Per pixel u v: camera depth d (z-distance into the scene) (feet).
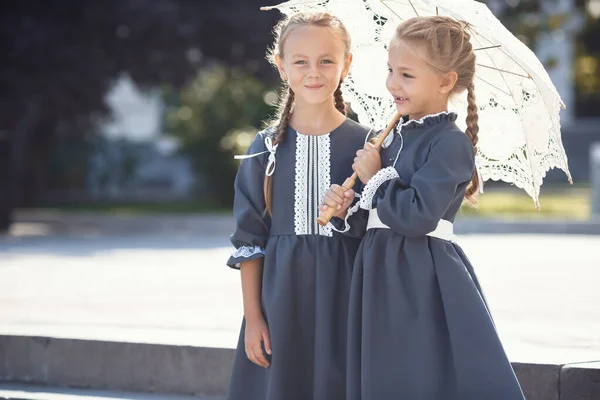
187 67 55.26
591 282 25.34
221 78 71.56
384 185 11.34
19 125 56.95
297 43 11.96
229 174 71.05
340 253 11.94
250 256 12.05
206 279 26.40
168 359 15.90
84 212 66.49
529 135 12.45
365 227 12.06
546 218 50.24
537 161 12.45
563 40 88.38
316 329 11.73
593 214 51.42
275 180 12.21
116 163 89.71
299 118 12.43
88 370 16.43
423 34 11.39
